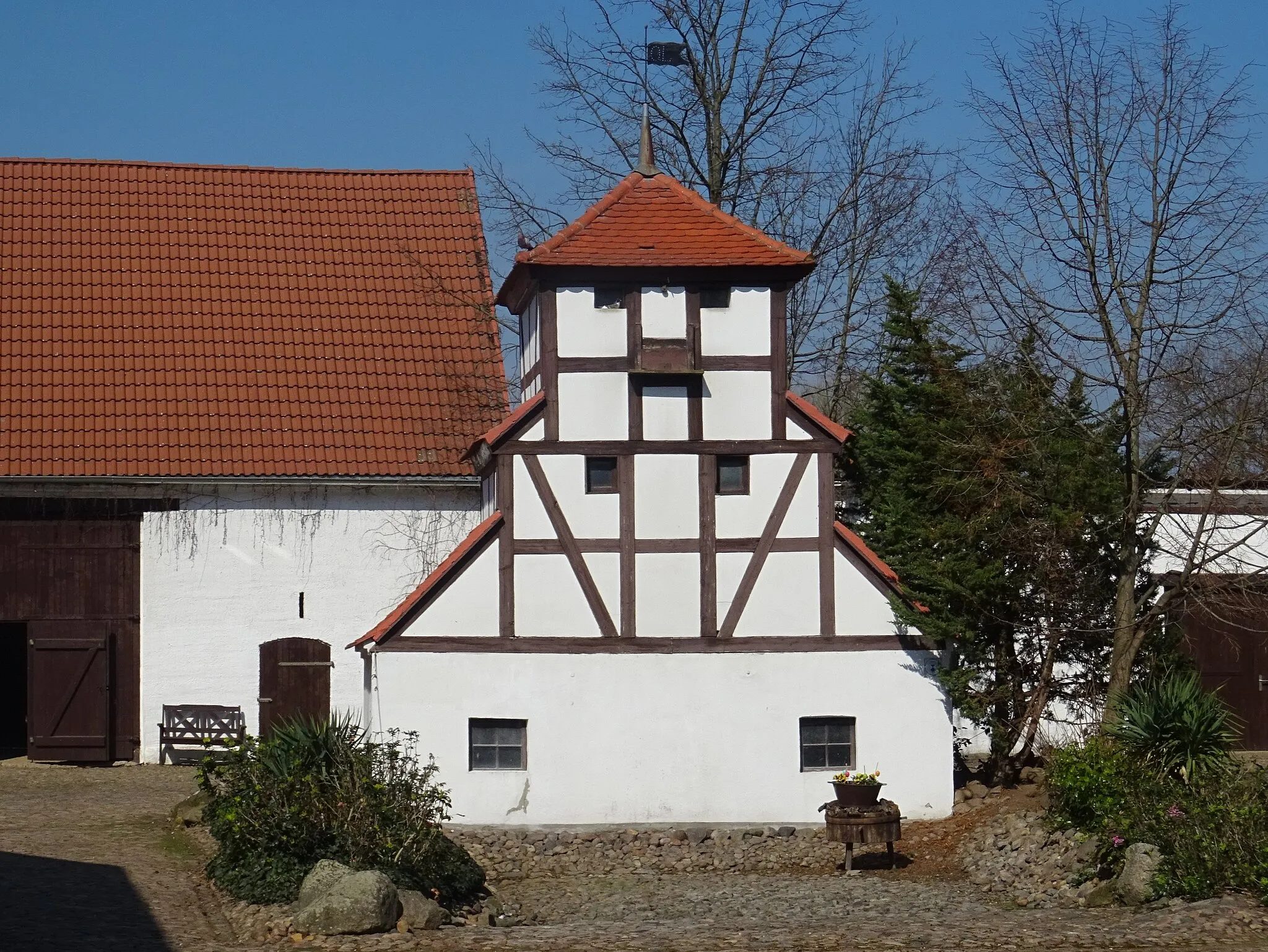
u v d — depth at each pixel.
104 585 26.08
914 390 21.30
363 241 30.00
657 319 20.89
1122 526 19.73
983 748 26.30
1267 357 18.92
